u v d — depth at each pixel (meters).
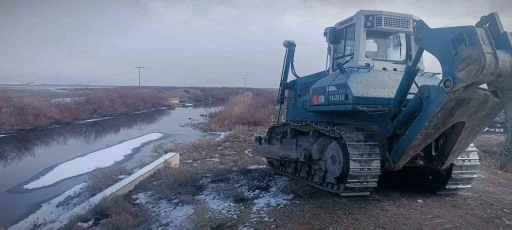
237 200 6.94
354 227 5.41
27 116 23.77
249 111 25.14
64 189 9.95
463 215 5.97
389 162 6.26
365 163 6.09
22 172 12.00
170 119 30.23
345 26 7.53
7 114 22.72
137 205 7.26
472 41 4.65
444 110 5.27
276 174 9.12
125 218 6.14
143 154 14.44
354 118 6.95
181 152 13.52
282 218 5.86
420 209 6.21
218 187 7.93
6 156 14.75
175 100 51.78
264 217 5.95
